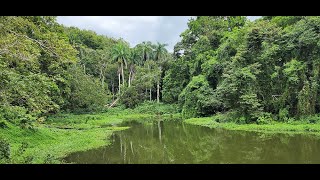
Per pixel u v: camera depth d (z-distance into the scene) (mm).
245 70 28094
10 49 12977
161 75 61438
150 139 23344
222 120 30953
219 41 45031
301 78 25984
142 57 66250
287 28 29031
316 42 25375
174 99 54406
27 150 16375
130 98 58375
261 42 29375
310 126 23344
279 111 27234
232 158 15180
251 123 27812
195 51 46781
